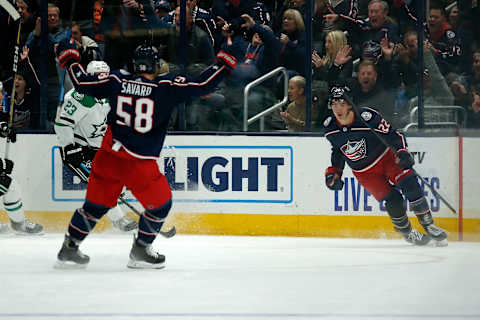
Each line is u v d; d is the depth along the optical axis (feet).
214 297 46.91
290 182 87.30
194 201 88.94
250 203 87.97
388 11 89.76
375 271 59.72
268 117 92.12
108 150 58.70
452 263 65.05
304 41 90.68
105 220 90.63
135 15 93.86
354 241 83.46
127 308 43.04
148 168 59.06
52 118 94.17
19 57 93.86
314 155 86.84
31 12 93.45
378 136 78.54
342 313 41.42
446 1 90.07
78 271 59.67
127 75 58.90
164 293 48.57
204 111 92.63
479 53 90.17
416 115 90.12
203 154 88.58
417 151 87.04
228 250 74.13
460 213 86.07
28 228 86.99
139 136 58.08
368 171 80.69
